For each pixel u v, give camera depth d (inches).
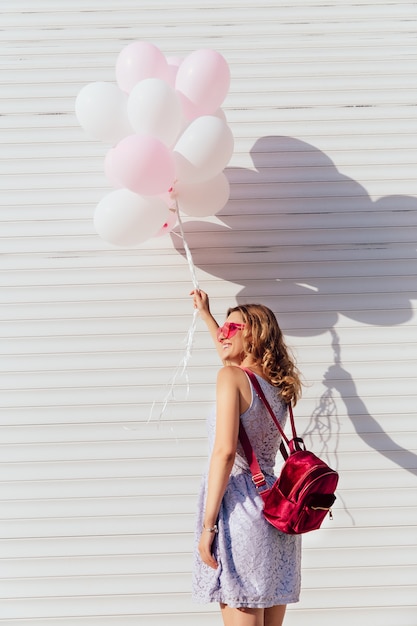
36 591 130.4
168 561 131.8
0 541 131.7
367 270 144.1
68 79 152.1
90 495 133.9
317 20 156.1
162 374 138.7
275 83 152.5
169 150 117.5
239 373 106.2
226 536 101.3
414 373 140.2
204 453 135.9
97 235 143.9
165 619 130.2
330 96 152.3
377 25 156.4
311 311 142.2
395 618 131.6
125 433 136.3
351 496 135.4
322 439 137.4
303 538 134.0
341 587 132.4
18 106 150.0
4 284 141.6
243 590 99.3
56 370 138.4
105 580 131.0
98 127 120.2
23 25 154.3
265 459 107.2
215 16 155.8
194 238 143.8
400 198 147.6
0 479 134.0
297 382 112.2
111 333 140.0
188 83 121.2
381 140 150.3
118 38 154.7
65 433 135.9
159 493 134.2
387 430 137.9
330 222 145.8
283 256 143.9
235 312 114.8
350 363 140.3
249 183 146.8
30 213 144.8
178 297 141.7
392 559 133.3
